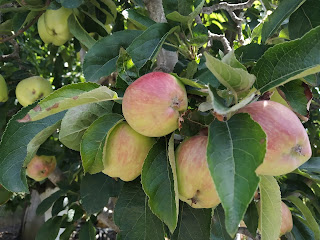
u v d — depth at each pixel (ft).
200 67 1.07
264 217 0.85
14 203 3.21
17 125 1.01
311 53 0.76
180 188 0.79
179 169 0.79
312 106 2.06
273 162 0.70
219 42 1.83
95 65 1.14
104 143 0.85
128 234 0.95
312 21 1.11
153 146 0.84
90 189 1.51
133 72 0.95
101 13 1.73
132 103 0.77
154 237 0.95
